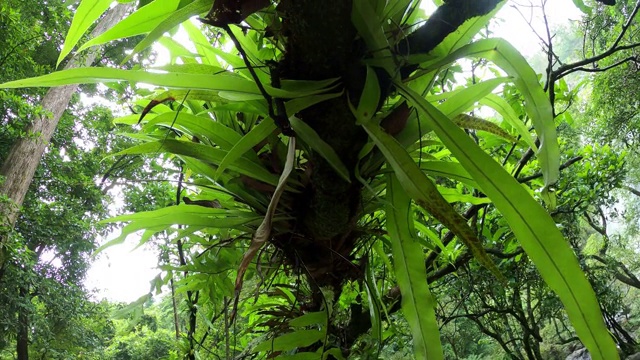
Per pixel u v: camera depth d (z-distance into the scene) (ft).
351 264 3.34
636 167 26.76
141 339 35.70
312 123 2.49
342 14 2.21
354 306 4.99
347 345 4.73
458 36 2.68
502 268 8.76
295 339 3.47
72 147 36.63
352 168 2.61
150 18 2.58
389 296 5.18
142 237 3.92
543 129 2.52
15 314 27.99
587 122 26.81
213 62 3.96
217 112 3.67
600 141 25.67
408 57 2.36
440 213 2.15
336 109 2.41
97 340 36.63
